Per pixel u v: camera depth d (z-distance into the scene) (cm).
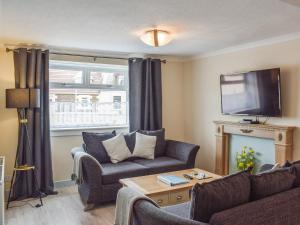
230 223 150
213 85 467
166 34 325
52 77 433
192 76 514
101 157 397
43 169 399
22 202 364
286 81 355
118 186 350
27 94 347
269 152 376
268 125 364
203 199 155
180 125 537
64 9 249
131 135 438
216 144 450
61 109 441
